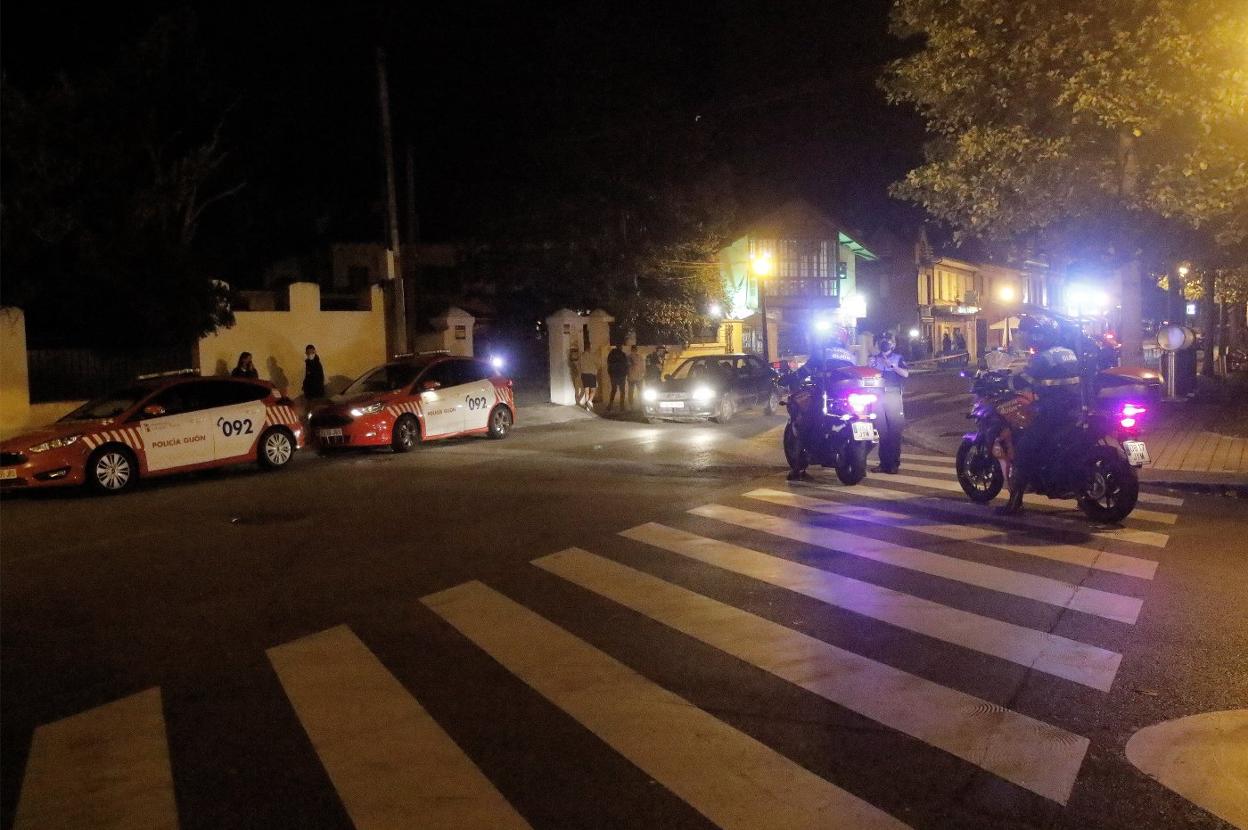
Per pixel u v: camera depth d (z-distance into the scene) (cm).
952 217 1703
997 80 1423
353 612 777
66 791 484
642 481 1392
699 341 3369
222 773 497
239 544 1051
